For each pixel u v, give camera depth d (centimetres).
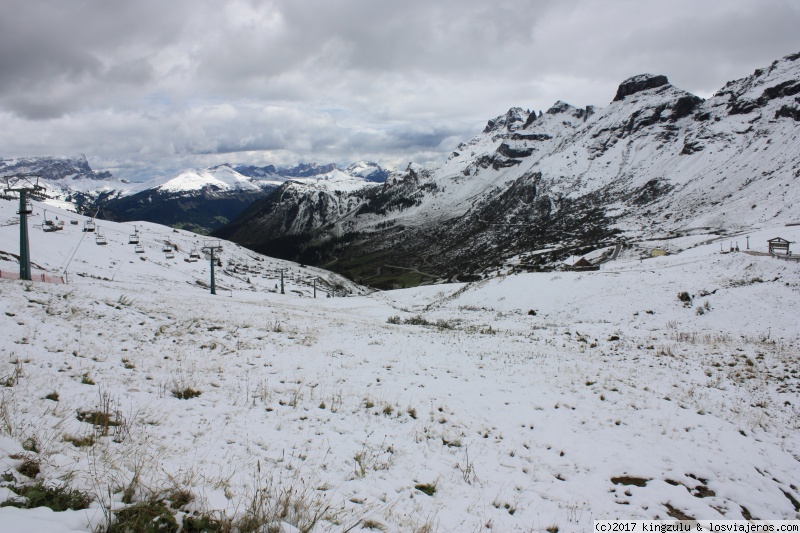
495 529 677
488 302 5238
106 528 452
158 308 2508
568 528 709
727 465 966
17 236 6969
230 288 9338
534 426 1132
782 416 1304
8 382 924
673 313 3653
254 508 546
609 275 4984
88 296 2269
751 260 4250
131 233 13025
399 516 668
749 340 2694
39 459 586
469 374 1606
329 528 570
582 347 2231
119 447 726
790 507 840
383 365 1706
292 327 2638
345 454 884
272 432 941
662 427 1142
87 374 1088
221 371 1410
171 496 558
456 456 945
